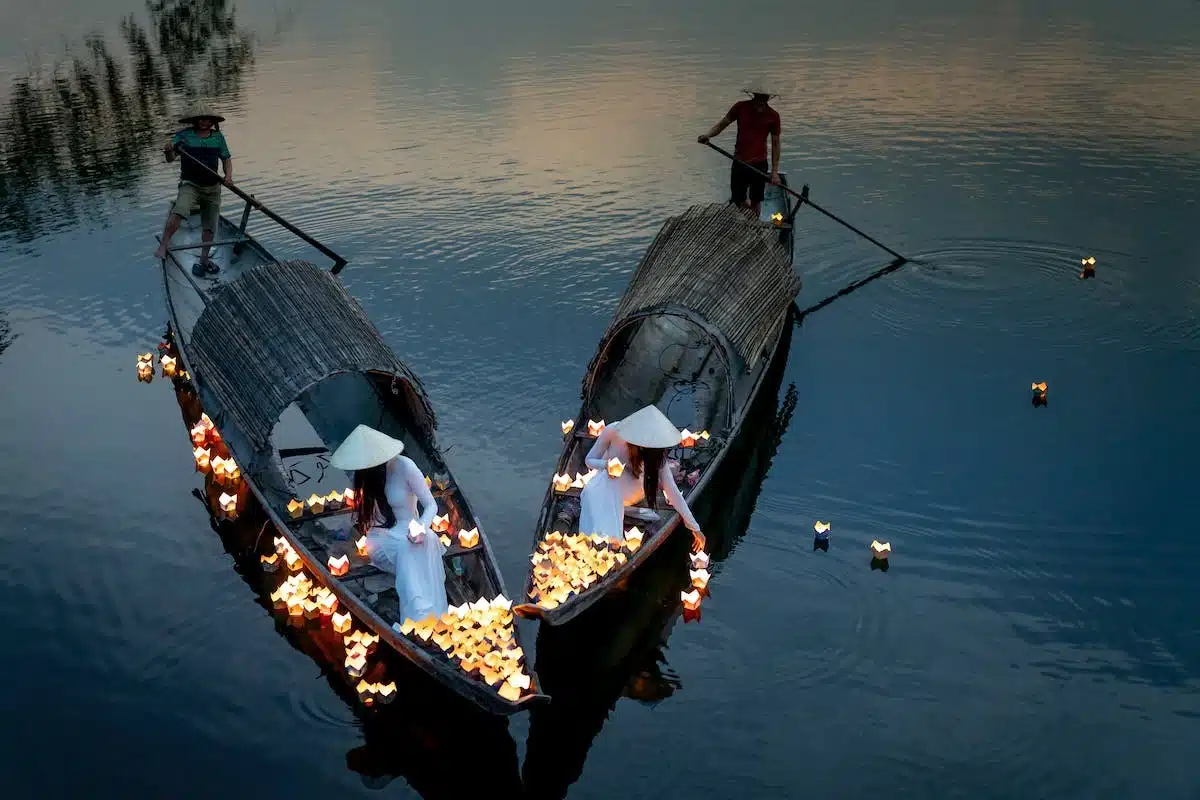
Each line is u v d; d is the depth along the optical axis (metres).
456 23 26.12
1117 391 10.10
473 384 10.64
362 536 7.98
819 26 24.36
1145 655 7.13
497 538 8.47
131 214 14.84
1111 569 7.86
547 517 8.27
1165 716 6.66
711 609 7.77
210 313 9.77
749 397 10.02
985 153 16.02
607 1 28.08
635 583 8.14
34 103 20.11
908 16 25.11
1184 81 19.00
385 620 7.29
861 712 6.81
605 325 11.70
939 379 10.51
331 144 17.38
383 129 18.05
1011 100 18.38
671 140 17.12
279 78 21.44
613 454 8.20
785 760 6.49
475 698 6.62
